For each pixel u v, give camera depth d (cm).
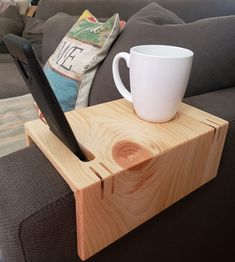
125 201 35
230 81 67
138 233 45
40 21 183
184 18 110
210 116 48
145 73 41
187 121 46
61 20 133
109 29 83
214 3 104
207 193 54
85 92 85
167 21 88
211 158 46
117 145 38
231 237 75
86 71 84
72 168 33
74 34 94
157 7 94
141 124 45
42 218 31
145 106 44
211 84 65
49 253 33
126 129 43
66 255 35
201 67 63
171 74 41
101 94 80
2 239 33
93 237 34
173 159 39
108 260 43
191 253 63
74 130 42
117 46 81
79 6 160
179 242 57
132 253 47
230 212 67
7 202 31
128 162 34
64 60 89
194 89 64
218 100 58
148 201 39
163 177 39
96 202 32
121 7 137
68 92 86
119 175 32
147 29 75
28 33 181
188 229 57
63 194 32
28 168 36
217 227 66
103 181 31
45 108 35
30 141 44
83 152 37
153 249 51
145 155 36
